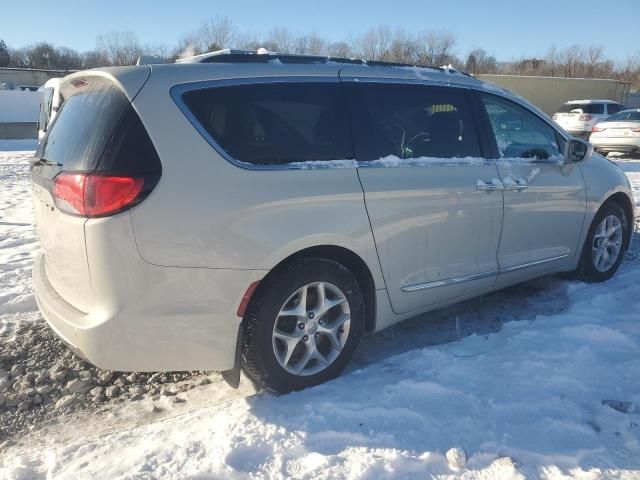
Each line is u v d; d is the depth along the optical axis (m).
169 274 2.64
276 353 2.96
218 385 3.28
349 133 3.21
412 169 3.37
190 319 2.72
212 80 2.87
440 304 3.68
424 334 3.91
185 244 2.64
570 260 4.48
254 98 2.96
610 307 4.12
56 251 2.85
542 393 2.97
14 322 4.17
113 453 2.58
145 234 2.57
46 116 12.96
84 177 2.58
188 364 2.79
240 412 2.86
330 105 3.19
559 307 4.32
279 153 2.94
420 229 3.39
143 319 2.63
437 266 3.54
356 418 2.78
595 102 19.23
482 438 2.62
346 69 3.34
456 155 3.64
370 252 3.19
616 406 2.87
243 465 2.45
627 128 14.92
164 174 2.62
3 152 19.45
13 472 2.45
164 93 2.73
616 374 3.16
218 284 2.74
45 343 3.80
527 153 4.09
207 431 2.71
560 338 3.59
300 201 2.91
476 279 3.75
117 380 3.35
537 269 4.20
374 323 3.35
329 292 3.11
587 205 4.43
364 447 2.56
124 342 2.63
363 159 3.22
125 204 2.54
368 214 3.14
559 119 19.69
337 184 3.05
